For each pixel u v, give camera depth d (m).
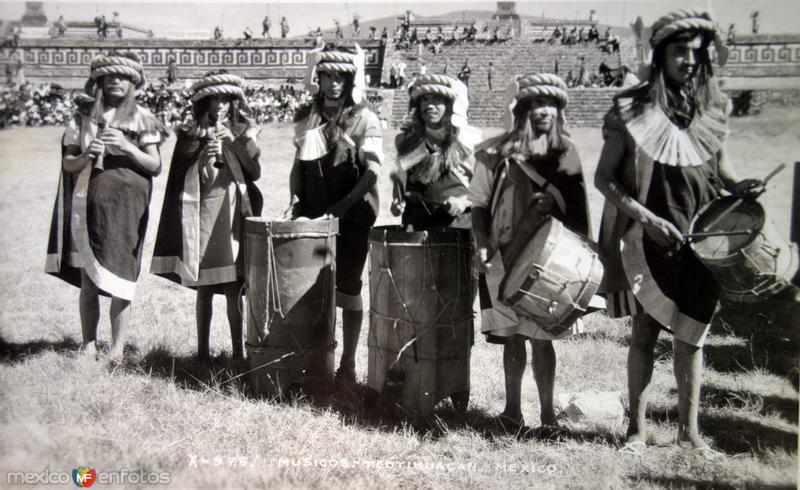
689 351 4.61
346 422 4.89
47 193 11.60
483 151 4.80
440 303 4.78
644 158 4.58
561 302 4.38
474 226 4.78
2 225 9.88
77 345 6.00
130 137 5.57
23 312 6.84
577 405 5.16
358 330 5.59
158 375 5.46
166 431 4.72
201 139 5.50
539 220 4.65
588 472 4.36
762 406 5.18
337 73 5.25
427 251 4.75
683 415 4.67
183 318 6.76
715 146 4.60
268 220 5.16
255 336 5.24
